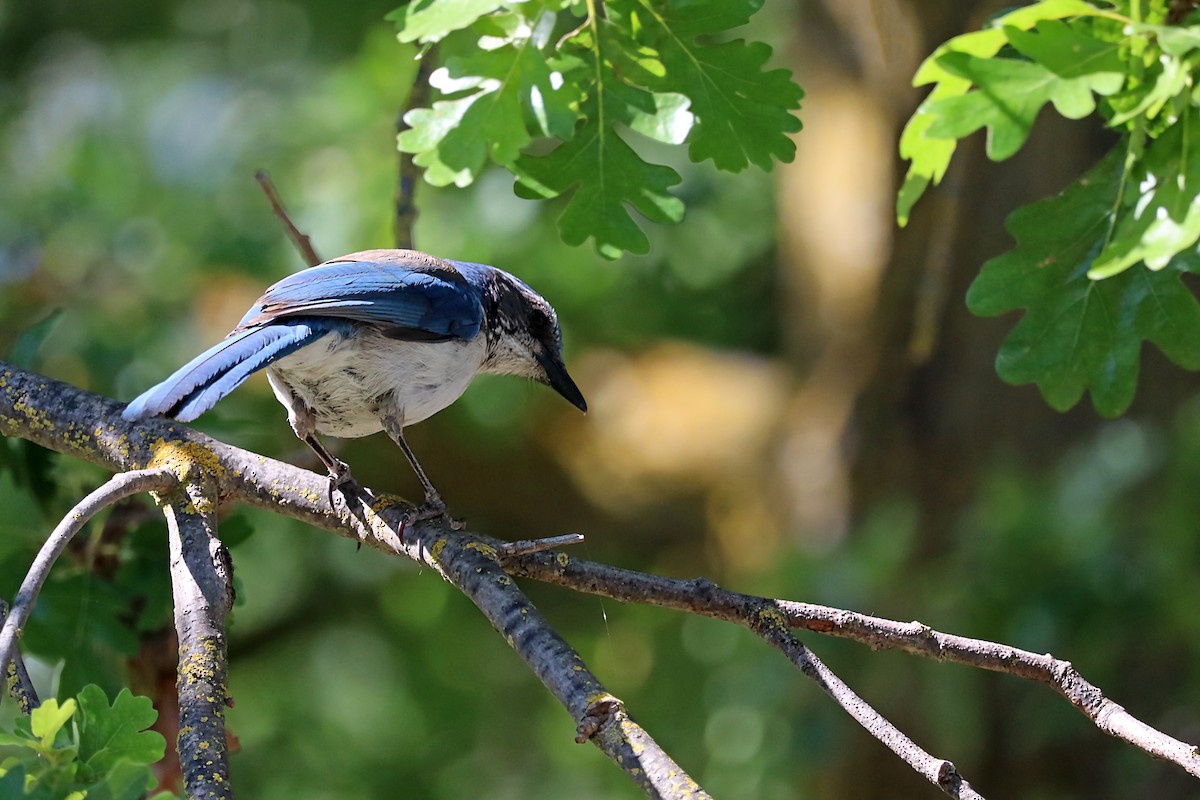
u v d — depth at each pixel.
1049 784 13.16
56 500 7.95
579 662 5.32
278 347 7.04
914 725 12.91
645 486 16.83
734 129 5.94
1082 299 5.86
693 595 5.95
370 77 15.89
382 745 18.88
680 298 18.62
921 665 12.63
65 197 15.16
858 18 15.35
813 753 13.06
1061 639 11.29
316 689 19.06
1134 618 11.23
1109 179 5.79
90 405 7.15
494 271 9.33
